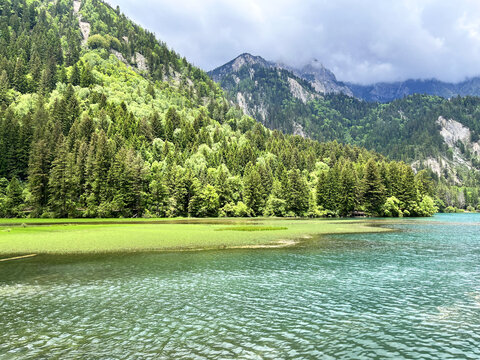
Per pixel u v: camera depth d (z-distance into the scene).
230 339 13.84
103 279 24.16
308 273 26.11
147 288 21.81
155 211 118.50
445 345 13.38
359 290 21.33
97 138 129.38
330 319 16.25
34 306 18.17
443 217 127.88
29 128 127.50
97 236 49.84
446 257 33.28
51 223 80.50
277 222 92.00
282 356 12.29
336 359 12.11
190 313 17.08
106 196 106.94
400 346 13.24
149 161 156.12
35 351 12.66
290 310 17.55
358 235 54.88
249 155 190.88
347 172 131.75
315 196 137.75
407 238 50.75
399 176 138.50
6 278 24.45
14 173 118.25
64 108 158.75
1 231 56.25
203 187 131.00
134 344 13.34
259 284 22.78
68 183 103.69
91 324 15.55
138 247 39.88
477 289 21.50
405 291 21.09
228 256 33.94
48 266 28.86
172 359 12.01
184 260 31.70
